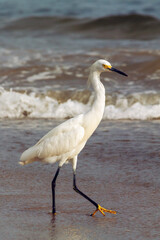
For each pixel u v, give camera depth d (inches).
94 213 299.7
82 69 838.5
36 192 342.0
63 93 689.6
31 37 1213.1
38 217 293.6
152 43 1090.1
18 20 1407.5
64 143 309.4
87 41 1138.7
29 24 1368.1
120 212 303.1
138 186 354.0
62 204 319.6
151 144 477.1
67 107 657.0
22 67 850.1
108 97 667.4
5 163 415.2
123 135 518.0
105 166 408.5
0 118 625.3
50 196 334.6
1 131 541.0
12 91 687.1
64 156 313.1
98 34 1240.8
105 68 312.0
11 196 331.9
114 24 1295.5
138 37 1196.5
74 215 299.3
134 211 303.4
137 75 801.6
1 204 315.0
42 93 682.8
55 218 293.0
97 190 347.3
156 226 277.1
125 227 277.1
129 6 1643.7
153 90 701.3
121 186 354.9
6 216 293.6
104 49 1002.7
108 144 480.1
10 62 890.7
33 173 389.4
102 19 1320.1
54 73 815.7
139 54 939.3
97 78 316.5
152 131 535.8
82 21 1344.7
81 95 685.9
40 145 313.7
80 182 366.9
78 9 1646.2
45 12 1627.7
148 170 394.6
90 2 1764.3
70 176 382.3
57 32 1280.8
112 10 1589.6
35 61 897.5
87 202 324.5
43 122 599.2
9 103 655.1
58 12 1615.4
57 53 970.7
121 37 1200.8
